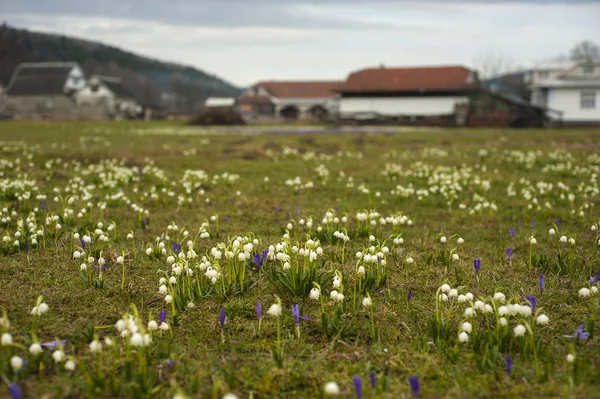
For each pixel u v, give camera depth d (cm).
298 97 10062
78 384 394
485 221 958
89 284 595
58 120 6656
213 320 512
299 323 509
